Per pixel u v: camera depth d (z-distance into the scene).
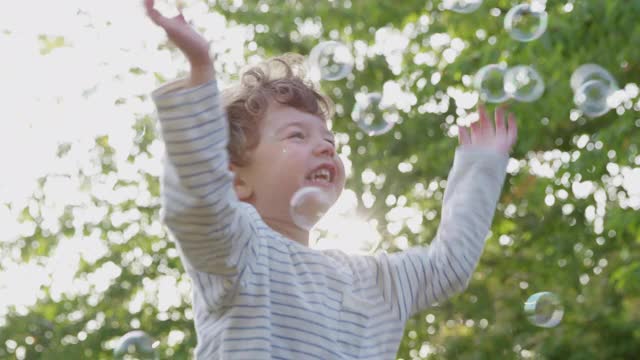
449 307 10.48
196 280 2.35
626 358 10.09
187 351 10.42
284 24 10.80
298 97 2.57
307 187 2.43
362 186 10.55
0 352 10.55
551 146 9.82
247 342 2.30
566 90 7.91
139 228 11.39
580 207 10.14
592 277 10.33
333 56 3.82
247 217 2.34
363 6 10.55
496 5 9.20
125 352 3.39
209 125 2.17
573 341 10.03
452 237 2.63
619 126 8.04
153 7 2.15
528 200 9.99
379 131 4.32
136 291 11.20
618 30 7.64
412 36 10.39
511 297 10.37
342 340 2.42
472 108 9.59
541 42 7.71
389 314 2.52
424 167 10.02
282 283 2.39
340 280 2.48
